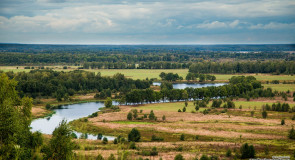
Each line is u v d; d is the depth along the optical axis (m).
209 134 97.50
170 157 67.44
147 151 71.00
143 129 106.94
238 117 128.62
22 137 46.00
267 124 112.44
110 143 84.50
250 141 85.94
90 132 104.56
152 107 162.88
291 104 162.50
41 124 116.69
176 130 104.50
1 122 41.97
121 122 122.62
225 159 65.31
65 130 41.72
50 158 40.50
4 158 39.22
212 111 146.75
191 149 76.94
